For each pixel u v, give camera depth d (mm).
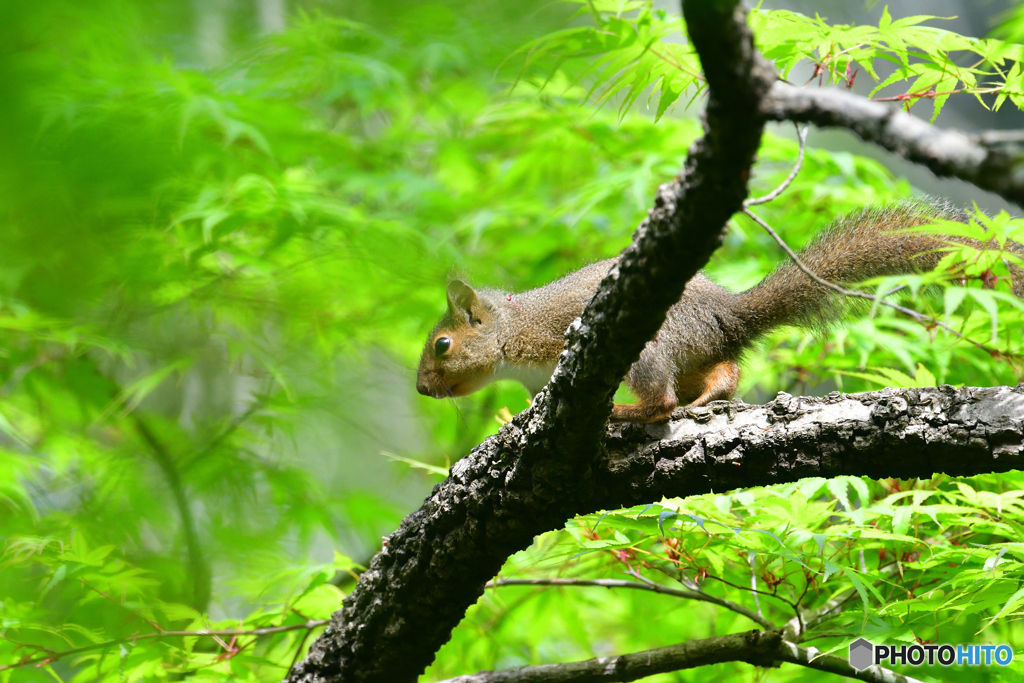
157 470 11945
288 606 7715
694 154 4160
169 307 11398
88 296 9352
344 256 11242
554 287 9164
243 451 12281
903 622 6297
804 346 9156
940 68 5973
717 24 3557
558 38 5375
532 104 12500
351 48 12508
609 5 5574
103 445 11750
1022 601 5152
